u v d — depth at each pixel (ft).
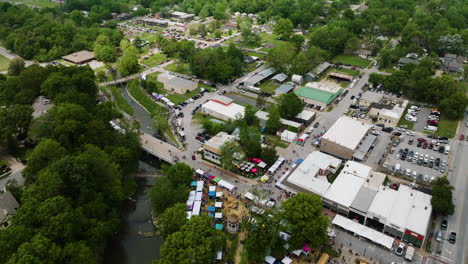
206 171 584.81
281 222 428.56
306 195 447.83
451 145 651.25
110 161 531.91
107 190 495.00
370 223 474.08
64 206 405.59
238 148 601.21
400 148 643.45
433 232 460.55
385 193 501.15
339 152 611.06
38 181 451.53
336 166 574.56
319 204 439.63
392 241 440.86
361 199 488.44
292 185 527.81
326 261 419.13
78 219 411.13
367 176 533.96
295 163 598.34
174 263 376.48
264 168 589.73
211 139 623.36
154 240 479.82
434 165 590.55
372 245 446.19
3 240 359.46
